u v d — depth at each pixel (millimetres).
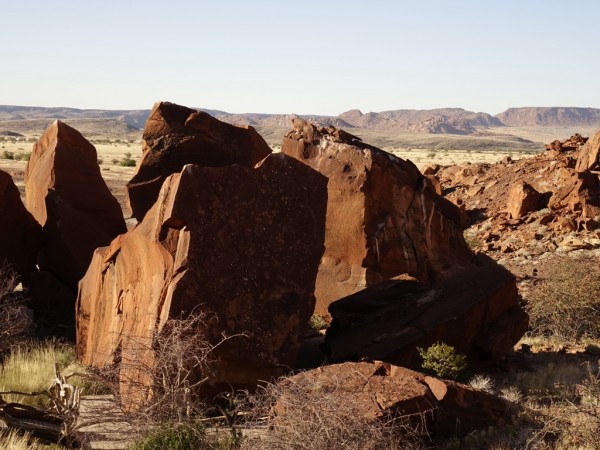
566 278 19578
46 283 19484
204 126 19516
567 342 18203
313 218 12414
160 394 10148
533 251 28000
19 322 15516
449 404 10352
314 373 10633
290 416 8898
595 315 18891
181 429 9539
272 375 11617
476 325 14172
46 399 11930
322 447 8430
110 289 13758
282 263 11992
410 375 10664
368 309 14836
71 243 19250
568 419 10430
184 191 11305
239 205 11719
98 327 13984
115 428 10367
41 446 9789
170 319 10906
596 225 29188
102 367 12398
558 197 30969
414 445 9555
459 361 12656
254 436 9609
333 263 19703
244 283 11586
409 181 20469
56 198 19641
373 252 19422
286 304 11930
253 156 19969
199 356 11000
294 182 12320
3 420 10164
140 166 19375
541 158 37750
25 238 19531
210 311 11211
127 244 12766
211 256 11359
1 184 18812
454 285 14789
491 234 30609
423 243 20344
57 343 16016
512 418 10844
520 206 31625
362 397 9867
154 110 19609
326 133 20953
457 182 40594
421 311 14133
